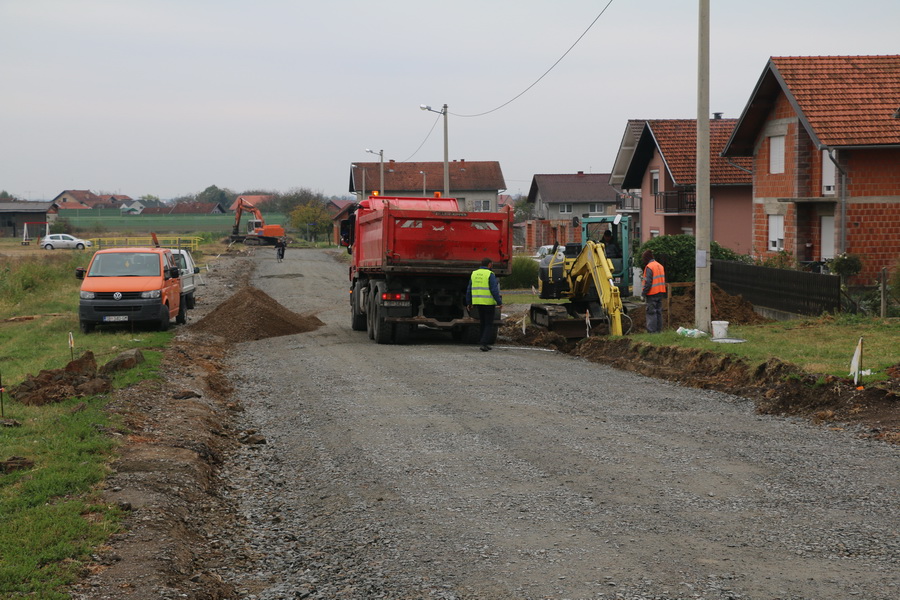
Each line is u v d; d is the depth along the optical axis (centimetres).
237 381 1480
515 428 999
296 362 1659
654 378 1398
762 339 1538
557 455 869
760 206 3259
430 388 1299
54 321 2458
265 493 812
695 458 848
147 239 9181
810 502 699
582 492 740
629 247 2080
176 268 2339
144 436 959
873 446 887
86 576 555
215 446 984
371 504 734
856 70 2803
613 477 784
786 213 3011
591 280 1988
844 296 2028
